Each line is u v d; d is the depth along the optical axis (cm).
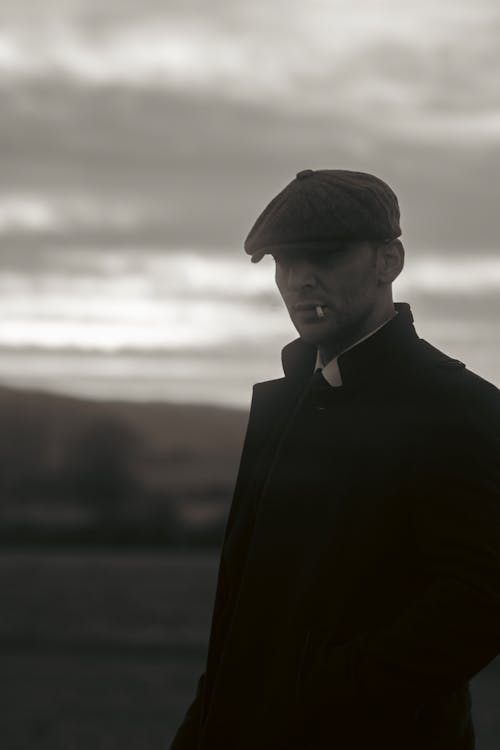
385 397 255
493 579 237
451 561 238
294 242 257
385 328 260
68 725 2008
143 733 1905
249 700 253
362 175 266
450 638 233
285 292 266
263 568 258
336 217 256
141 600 9288
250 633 256
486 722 2109
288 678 246
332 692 237
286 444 264
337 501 251
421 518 243
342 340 266
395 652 233
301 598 250
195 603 8650
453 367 256
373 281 262
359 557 246
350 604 246
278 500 260
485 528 239
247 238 267
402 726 238
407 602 245
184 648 4041
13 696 2517
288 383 287
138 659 3638
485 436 244
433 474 243
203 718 272
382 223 258
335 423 258
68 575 16788
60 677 2972
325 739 241
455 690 240
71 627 5319
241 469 289
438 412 247
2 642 4316
